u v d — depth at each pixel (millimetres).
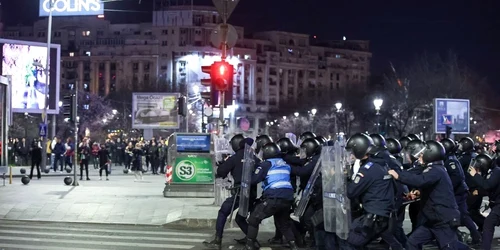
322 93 129500
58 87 42156
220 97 18094
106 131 94875
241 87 164750
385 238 9039
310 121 110938
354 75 190625
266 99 172375
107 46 164000
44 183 26500
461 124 32094
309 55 182500
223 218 11883
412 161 10797
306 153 11680
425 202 9102
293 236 11258
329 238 10023
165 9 161375
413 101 65688
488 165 12273
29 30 171875
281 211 11016
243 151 11875
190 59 157000
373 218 8578
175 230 14195
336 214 9156
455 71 64438
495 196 10953
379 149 9000
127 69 161625
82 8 45594
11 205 17047
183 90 128750
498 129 65562
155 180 31266
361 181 8594
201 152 19844
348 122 91938
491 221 10961
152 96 47406
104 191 21359
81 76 165500
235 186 11812
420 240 9164
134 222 15195
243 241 12242
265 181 10945
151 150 37844
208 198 19406
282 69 176875
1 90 20203
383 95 68875
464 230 14219
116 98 116000
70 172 36312
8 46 39344
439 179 8891
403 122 68438
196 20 159625
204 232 13938
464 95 63625
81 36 168125
